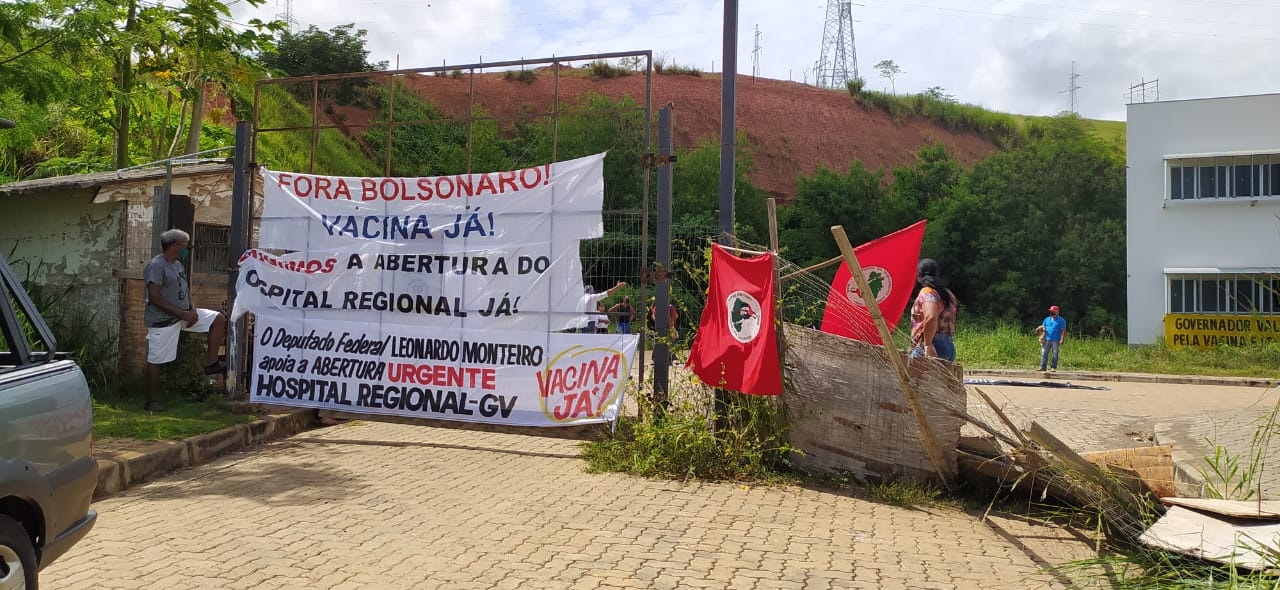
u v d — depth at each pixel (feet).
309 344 28.45
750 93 161.99
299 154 81.76
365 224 28.19
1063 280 110.01
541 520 17.95
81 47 30.66
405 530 17.12
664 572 14.76
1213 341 78.79
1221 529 14.97
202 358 30.48
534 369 26.07
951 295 24.17
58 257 32.83
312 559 15.24
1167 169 82.23
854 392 21.52
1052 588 14.39
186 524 17.44
